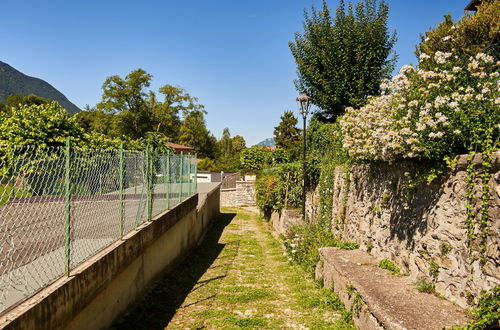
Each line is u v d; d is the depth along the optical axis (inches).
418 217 207.2
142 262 260.2
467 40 383.6
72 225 162.1
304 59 670.5
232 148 2906.0
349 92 620.1
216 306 243.3
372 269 234.1
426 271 195.0
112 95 1909.4
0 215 119.3
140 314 220.2
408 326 145.4
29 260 129.9
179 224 396.2
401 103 215.2
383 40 616.7
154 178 311.3
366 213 290.7
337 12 639.8
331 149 462.9
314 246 361.1
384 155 220.2
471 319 151.1
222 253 456.4
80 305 152.3
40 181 137.7
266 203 728.3
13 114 425.7
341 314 218.5
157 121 2139.5
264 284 304.5
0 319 104.7
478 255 153.9
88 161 180.9
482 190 153.1
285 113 1963.6
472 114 173.6
